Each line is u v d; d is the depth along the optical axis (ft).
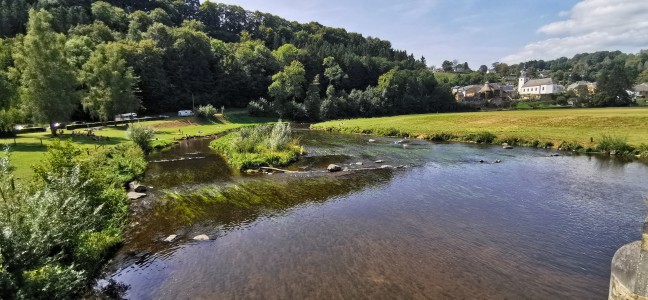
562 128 174.09
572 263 46.88
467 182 89.66
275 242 53.72
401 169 106.11
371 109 394.73
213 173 101.86
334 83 446.60
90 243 46.11
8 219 35.68
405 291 40.22
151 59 304.91
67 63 176.55
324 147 153.89
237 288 40.98
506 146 148.77
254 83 390.21
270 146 129.90
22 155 106.52
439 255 49.14
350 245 52.44
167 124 249.34
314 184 88.63
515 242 53.36
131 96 239.50
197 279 43.11
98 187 57.57
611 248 51.21
